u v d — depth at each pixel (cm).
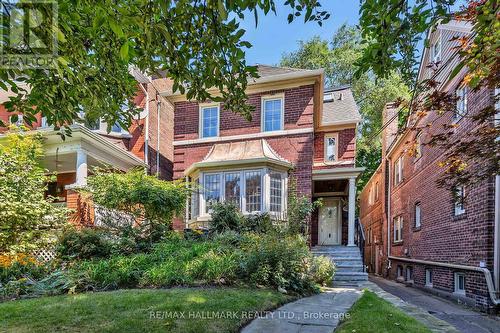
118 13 248
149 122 1283
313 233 1484
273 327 390
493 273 632
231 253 688
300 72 1078
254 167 1025
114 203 848
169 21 296
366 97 2222
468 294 708
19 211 770
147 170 1235
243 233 852
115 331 343
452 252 796
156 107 1343
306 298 591
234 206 945
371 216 1947
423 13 290
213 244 735
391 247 1438
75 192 959
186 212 1109
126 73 414
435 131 929
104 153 1074
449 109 416
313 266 744
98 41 332
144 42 307
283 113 1113
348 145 1386
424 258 998
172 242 771
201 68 352
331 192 1511
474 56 297
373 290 725
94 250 739
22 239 775
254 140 1125
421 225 1039
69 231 782
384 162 1558
